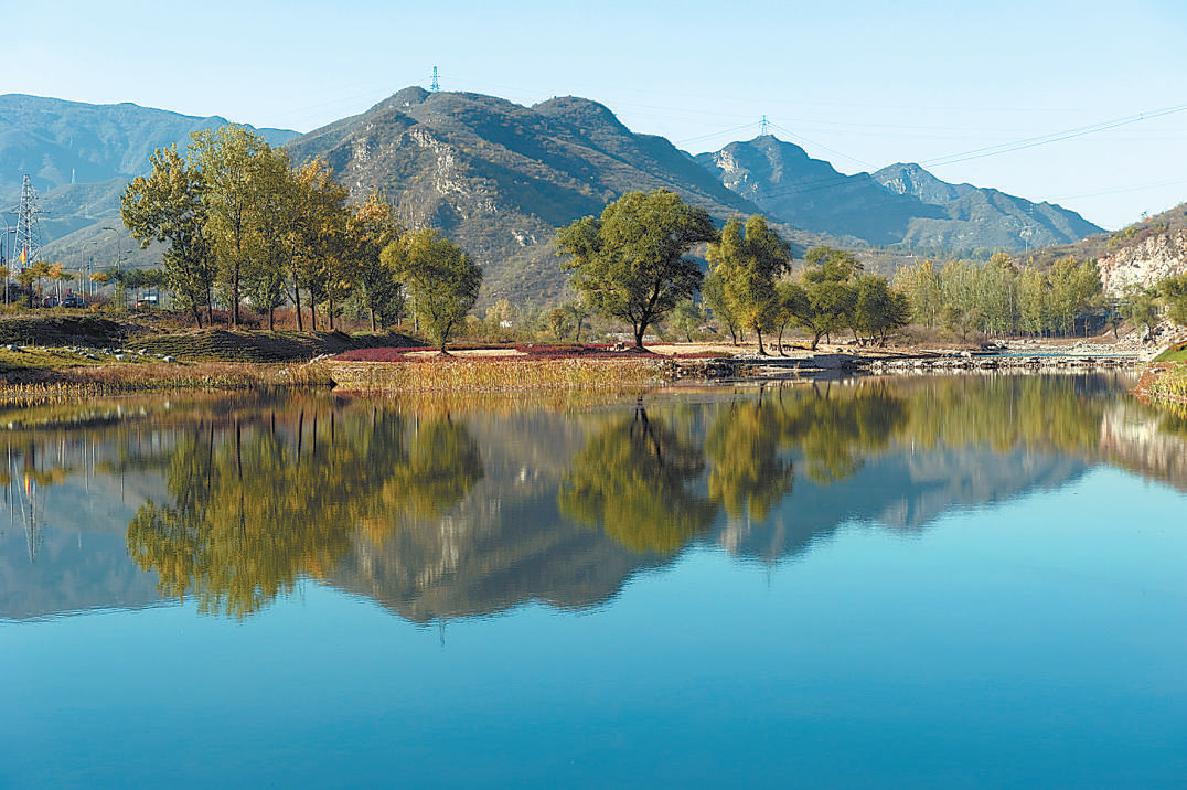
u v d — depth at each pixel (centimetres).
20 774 1198
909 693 1405
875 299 13938
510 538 2322
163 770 1203
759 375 8612
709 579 1966
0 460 3597
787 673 1476
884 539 2295
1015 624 1688
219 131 9794
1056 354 15250
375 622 1727
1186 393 5844
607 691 1417
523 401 6134
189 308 11131
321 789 1154
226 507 2717
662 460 3522
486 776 1179
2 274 10681
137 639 1655
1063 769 1188
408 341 11812
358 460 3562
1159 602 1805
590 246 9388
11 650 1612
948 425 4600
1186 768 1189
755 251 10744
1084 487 2961
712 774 1180
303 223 10406
